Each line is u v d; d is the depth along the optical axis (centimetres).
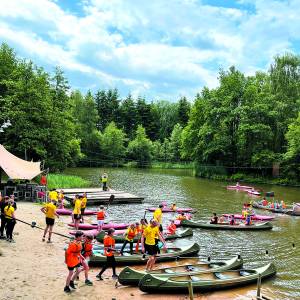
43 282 1366
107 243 1490
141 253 1836
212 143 7225
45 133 4803
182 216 2938
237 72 7425
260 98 7031
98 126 12612
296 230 2864
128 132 12194
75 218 2395
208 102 7462
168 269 1620
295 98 7075
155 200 4125
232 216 2872
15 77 4941
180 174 8000
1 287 1268
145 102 12381
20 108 4672
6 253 1656
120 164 10219
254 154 6844
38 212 2789
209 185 5859
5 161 3212
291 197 4819
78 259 1318
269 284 1656
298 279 1738
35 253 1719
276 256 2127
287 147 6688
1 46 5328
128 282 1443
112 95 13012
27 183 3516
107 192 4125
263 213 3675
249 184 6397
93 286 1399
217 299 1430
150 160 10581
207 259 1939
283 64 7138
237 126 7262
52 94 5456
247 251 2211
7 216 1830
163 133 12644
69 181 4881
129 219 2991
